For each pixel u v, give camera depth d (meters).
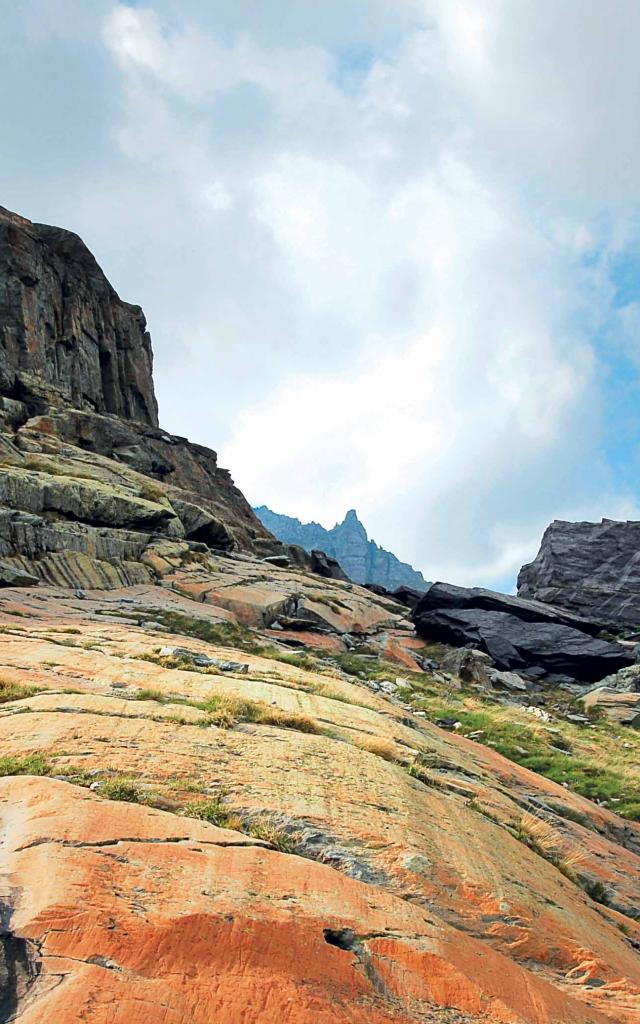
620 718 27.67
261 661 15.84
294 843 6.06
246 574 37.66
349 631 34.88
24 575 24.39
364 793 7.55
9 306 56.19
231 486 74.69
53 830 5.18
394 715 13.63
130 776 6.72
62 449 44.12
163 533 38.34
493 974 4.73
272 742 8.68
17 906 4.21
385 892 5.45
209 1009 3.70
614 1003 5.03
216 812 6.24
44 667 11.27
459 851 6.73
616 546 59.94
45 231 70.44
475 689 29.44
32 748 7.16
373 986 4.25
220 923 4.39
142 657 13.23
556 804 12.62
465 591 44.78
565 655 38.84
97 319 71.12
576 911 6.82
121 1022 3.46
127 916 4.26
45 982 3.63
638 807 15.59
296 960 4.25
